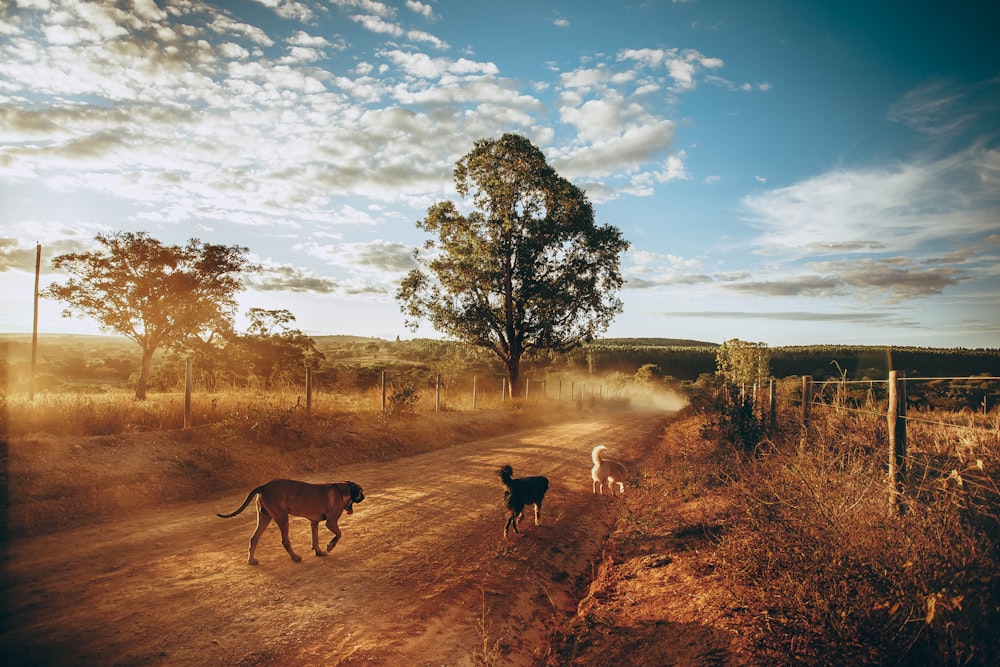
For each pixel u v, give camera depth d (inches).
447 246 1317.7
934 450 260.5
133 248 836.6
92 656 168.2
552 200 1285.7
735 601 194.7
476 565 268.5
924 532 177.8
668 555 265.4
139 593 215.9
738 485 291.7
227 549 273.4
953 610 138.8
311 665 172.1
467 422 834.8
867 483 222.8
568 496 423.8
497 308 1323.8
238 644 181.3
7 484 307.1
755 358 1154.0
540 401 1316.4
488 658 182.5
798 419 429.4
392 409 705.0
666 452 586.2
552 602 238.4
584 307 1339.8
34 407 418.0
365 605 217.3
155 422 470.6
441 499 393.7
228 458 427.8
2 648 168.2
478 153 1284.4
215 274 898.1
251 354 1061.1
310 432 532.4
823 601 159.3
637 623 200.1
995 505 186.2
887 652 142.8
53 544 267.4
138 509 333.7
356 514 348.5
